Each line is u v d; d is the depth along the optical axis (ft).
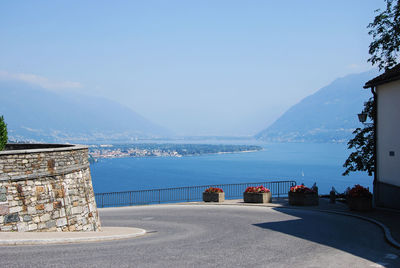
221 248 31.19
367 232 41.50
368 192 59.72
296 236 38.60
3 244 29.71
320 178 545.85
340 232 41.45
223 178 560.61
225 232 43.04
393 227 43.47
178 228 51.01
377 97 65.82
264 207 72.95
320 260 27.14
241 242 34.76
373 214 55.72
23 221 41.78
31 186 43.45
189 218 62.95
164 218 65.98
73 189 50.96
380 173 64.90
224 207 76.38
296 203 72.02
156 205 92.38
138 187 492.54
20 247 28.81
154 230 50.55
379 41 88.84
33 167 43.78
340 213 58.90
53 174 46.68
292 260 26.91
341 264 26.09
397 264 26.43
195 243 34.12
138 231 46.62
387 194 62.59
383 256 29.01
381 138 64.44
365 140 91.15
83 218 52.42
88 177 57.06
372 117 91.30
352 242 35.14
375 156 66.33
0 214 39.63
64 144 65.77
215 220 57.62
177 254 28.04
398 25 84.99
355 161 92.63
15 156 41.73
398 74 57.52
